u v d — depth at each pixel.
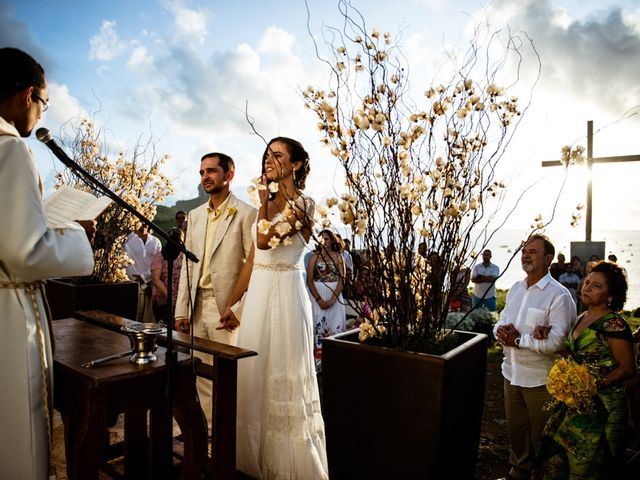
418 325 2.21
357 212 1.98
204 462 2.14
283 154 2.54
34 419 1.74
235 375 2.28
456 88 2.06
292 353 2.59
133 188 5.07
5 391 1.67
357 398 2.04
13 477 1.69
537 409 2.85
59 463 2.99
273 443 2.53
